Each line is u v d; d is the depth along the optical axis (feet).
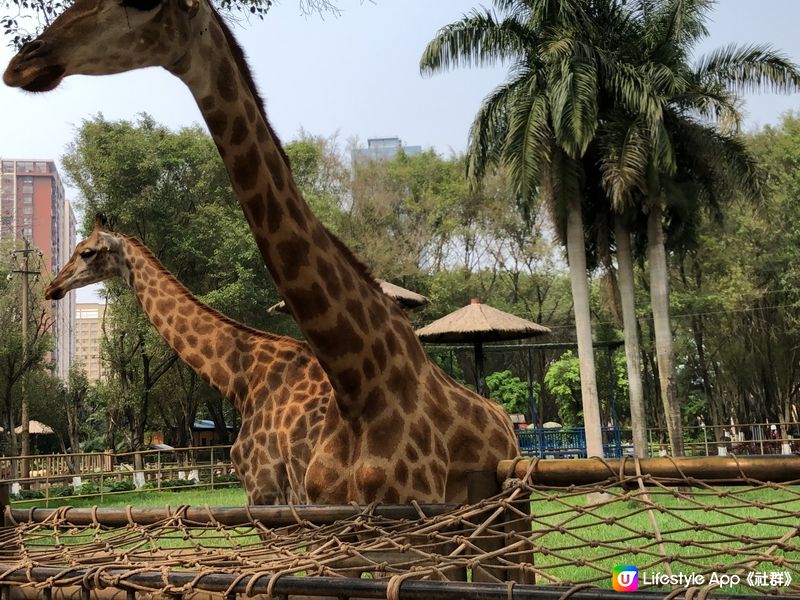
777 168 91.86
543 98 48.93
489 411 15.37
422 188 119.96
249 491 18.81
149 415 123.54
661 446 81.05
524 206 50.70
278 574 7.62
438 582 6.95
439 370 15.70
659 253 53.31
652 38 50.65
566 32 48.62
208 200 91.71
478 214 119.55
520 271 125.70
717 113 51.24
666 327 53.16
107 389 104.32
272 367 19.60
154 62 11.02
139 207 87.40
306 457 17.30
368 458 13.52
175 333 21.34
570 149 47.21
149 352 91.09
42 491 62.23
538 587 6.61
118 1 10.36
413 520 9.46
